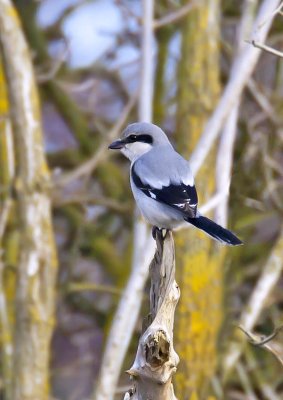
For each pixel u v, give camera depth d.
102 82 14.99
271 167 12.59
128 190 14.20
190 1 11.61
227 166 10.79
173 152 8.40
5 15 10.37
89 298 15.48
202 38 11.84
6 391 11.55
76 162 14.29
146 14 10.82
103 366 9.62
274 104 13.59
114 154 14.35
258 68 13.95
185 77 11.80
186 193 7.88
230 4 14.23
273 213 12.73
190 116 11.67
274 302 12.75
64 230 14.31
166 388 6.09
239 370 11.74
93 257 14.03
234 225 12.14
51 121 15.70
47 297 10.44
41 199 10.38
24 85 10.34
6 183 12.55
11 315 12.62
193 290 10.80
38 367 10.40
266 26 9.85
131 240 13.72
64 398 14.30
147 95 10.78
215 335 10.93
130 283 9.66
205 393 10.71
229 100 10.06
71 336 14.14
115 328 9.65
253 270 13.03
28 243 10.37
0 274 11.59
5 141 12.56
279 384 12.64
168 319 6.25
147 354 6.00
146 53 10.79
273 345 11.73
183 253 10.84
